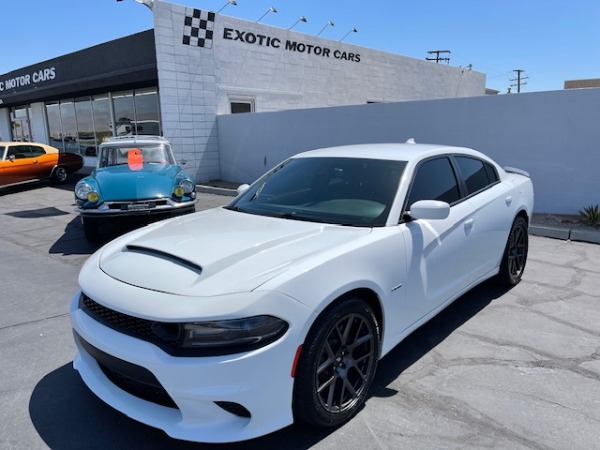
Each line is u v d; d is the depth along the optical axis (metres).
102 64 15.05
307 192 3.69
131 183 7.12
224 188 12.44
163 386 2.22
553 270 5.58
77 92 17.31
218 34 13.43
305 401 2.43
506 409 2.82
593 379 3.16
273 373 2.26
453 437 2.56
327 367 2.55
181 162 9.27
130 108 16.70
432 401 2.91
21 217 9.94
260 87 14.83
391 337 3.04
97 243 7.36
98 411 2.88
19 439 2.61
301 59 15.84
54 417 2.82
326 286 2.47
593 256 6.20
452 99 9.21
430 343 3.72
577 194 8.09
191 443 2.57
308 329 2.38
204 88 13.42
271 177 4.16
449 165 4.02
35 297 4.93
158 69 12.39
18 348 3.74
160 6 12.12
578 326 4.02
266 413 2.29
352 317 2.66
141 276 2.55
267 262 2.52
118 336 2.40
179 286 2.38
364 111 10.67
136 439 2.61
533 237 7.32
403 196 3.32
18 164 14.06
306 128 11.86
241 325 2.21
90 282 2.66
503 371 3.28
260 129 12.89
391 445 2.51
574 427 2.64
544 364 3.37
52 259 6.46
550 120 8.11
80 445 2.56
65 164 15.62
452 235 3.61
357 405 2.76
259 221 3.33
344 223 3.20
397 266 3.00
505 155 8.72
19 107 22.95
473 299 4.66
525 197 5.01
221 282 2.34
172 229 3.28
